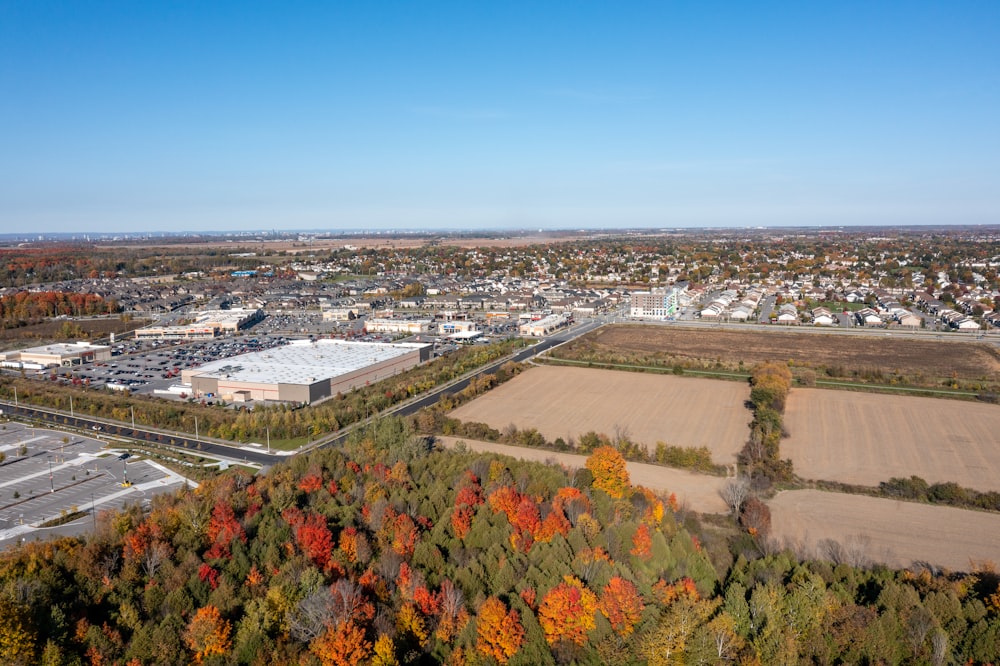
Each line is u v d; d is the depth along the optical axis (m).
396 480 113.38
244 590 81.75
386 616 75.75
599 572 82.94
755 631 76.44
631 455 146.12
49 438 167.62
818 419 176.88
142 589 82.81
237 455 154.50
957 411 183.75
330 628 70.94
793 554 97.19
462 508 99.56
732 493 119.12
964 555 102.12
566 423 175.62
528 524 95.50
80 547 90.38
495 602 74.62
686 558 90.62
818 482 132.38
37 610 73.75
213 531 94.44
